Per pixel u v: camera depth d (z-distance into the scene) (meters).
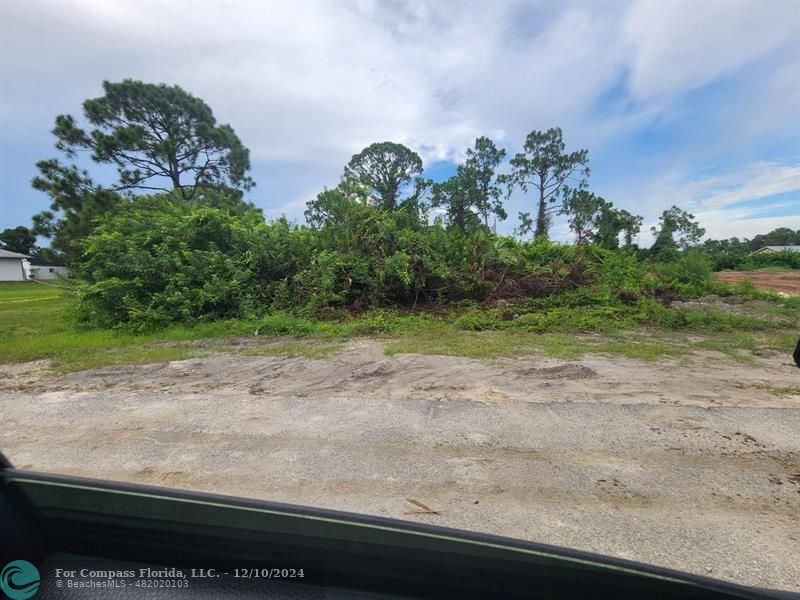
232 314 10.41
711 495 2.82
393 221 12.27
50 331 10.04
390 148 36.91
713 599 1.24
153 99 25.06
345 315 10.45
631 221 30.62
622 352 6.82
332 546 1.24
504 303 11.18
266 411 4.44
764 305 11.48
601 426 3.91
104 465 3.32
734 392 4.83
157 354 7.09
